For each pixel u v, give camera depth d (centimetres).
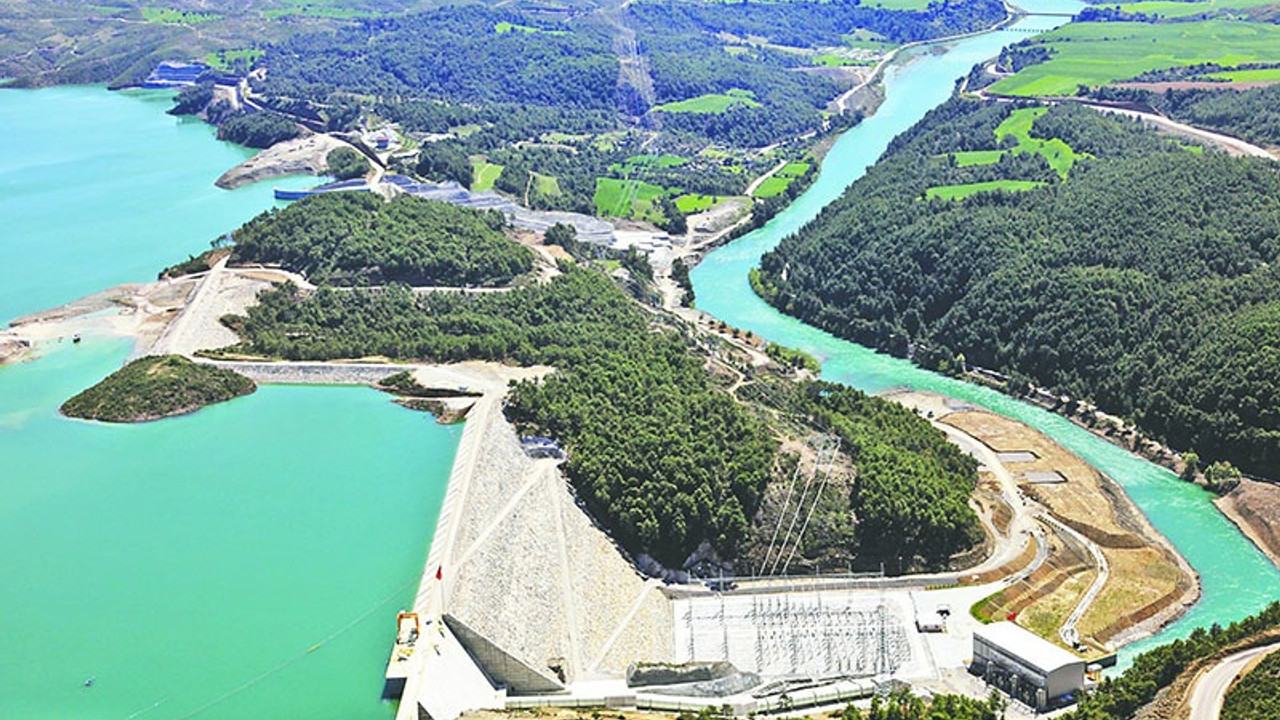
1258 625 17425
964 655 18512
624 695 16300
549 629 17700
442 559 17125
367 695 15325
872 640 18775
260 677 15650
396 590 17412
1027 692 17200
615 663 17638
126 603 17100
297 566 18012
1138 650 18912
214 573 17875
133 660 15900
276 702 15225
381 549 18388
